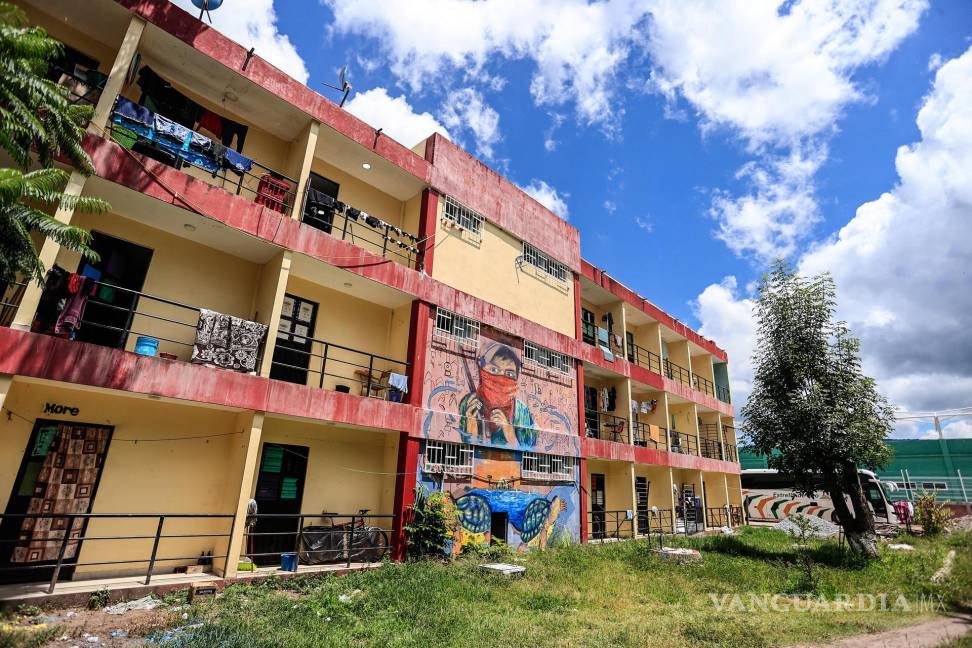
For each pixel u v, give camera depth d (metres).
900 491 33.78
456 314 14.36
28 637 6.04
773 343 16.30
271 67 11.52
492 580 10.51
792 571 12.80
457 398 13.85
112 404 9.49
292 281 12.53
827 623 8.19
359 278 12.38
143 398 9.39
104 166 8.63
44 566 7.88
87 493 8.98
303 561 10.51
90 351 8.00
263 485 11.34
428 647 6.51
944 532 20.64
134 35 9.48
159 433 9.91
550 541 15.73
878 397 14.95
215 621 7.05
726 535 19.50
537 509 15.49
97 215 9.75
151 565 8.17
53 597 7.16
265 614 7.43
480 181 16.55
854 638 7.44
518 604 9.10
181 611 7.42
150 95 10.28
